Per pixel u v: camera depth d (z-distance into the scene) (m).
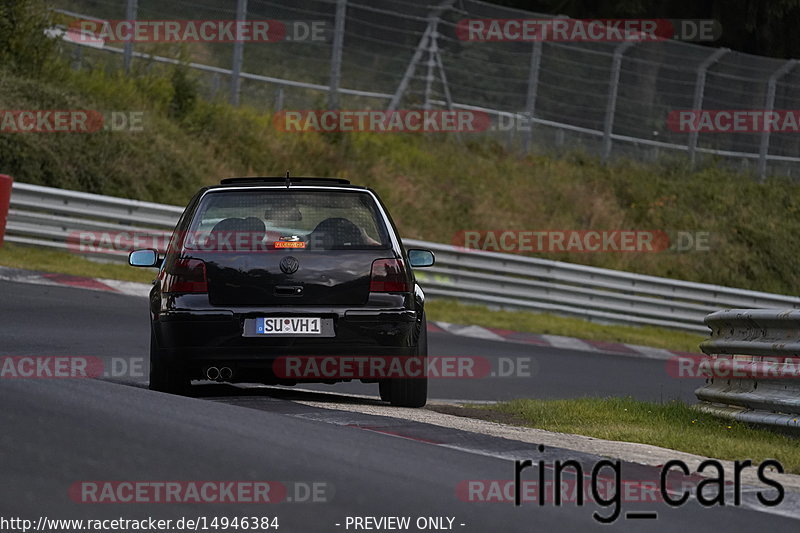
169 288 32.62
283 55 113.44
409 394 35.06
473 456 25.84
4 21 94.00
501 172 119.12
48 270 66.50
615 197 123.75
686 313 96.50
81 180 85.94
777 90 131.25
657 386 54.91
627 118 130.00
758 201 132.12
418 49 118.38
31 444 23.05
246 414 28.59
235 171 99.81
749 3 159.12
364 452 24.80
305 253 32.84
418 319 33.88
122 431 24.89
